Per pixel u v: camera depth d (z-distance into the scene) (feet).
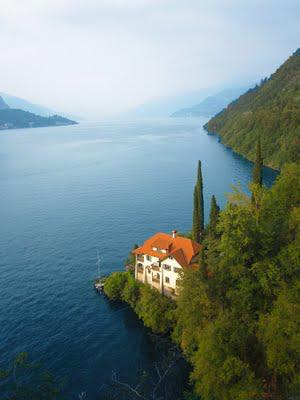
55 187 578.25
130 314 227.20
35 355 191.52
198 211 264.52
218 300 161.89
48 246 337.11
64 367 182.70
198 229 265.54
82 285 264.52
